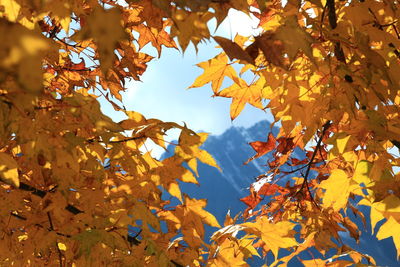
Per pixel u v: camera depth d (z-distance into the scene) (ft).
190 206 7.13
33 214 6.18
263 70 6.15
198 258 7.20
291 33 4.74
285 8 5.78
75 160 5.35
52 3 4.23
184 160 6.58
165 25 8.21
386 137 5.66
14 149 6.28
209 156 6.50
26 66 2.30
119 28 3.08
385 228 5.63
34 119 5.08
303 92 6.49
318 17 6.24
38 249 5.93
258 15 5.84
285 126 6.79
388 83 5.67
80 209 6.20
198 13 4.27
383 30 6.33
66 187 5.66
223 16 4.28
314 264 7.50
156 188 6.87
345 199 6.33
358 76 5.61
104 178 5.98
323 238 9.70
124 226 5.99
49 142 5.29
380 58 5.60
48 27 8.39
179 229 7.22
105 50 3.09
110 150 6.19
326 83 6.24
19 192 6.03
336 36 5.72
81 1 5.05
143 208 6.22
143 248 6.16
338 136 5.94
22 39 2.27
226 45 4.29
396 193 5.46
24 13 4.09
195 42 4.10
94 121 5.24
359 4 5.94
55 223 6.29
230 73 6.83
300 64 6.11
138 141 6.45
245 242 7.64
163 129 6.19
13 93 3.95
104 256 5.85
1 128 4.42
